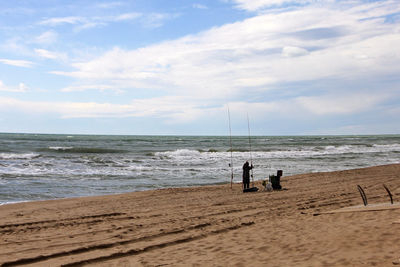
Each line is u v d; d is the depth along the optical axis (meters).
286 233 6.96
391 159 36.81
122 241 7.22
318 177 21.14
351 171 24.28
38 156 31.78
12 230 8.46
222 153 42.22
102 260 6.00
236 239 6.88
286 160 34.62
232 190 16.81
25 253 6.41
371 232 6.04
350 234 6.11
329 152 46.38
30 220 9.65
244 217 9.59
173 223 8.96
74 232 8.14
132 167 27.08
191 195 15.01
